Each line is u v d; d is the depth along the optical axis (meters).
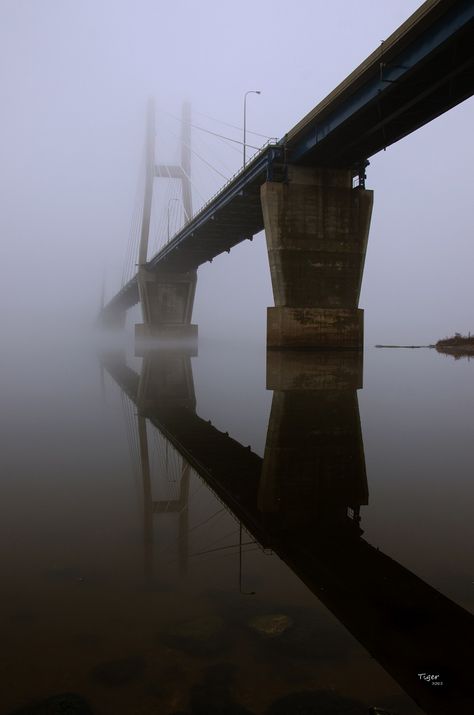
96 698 2.36
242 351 57.22
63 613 3.10
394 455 7.74
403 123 34.75
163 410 12.77
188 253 77.50
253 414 12.00
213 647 2.75
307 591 3.39
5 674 2.53
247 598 3.28
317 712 2.26
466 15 24.03
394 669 2.58
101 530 4.52
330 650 2.73
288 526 4.66
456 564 3.84
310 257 40.44
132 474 6.55
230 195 49.72
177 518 4.86
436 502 5.39
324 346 40.56
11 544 4.18
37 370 26.58
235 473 6.74
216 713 2.24
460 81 29.36
